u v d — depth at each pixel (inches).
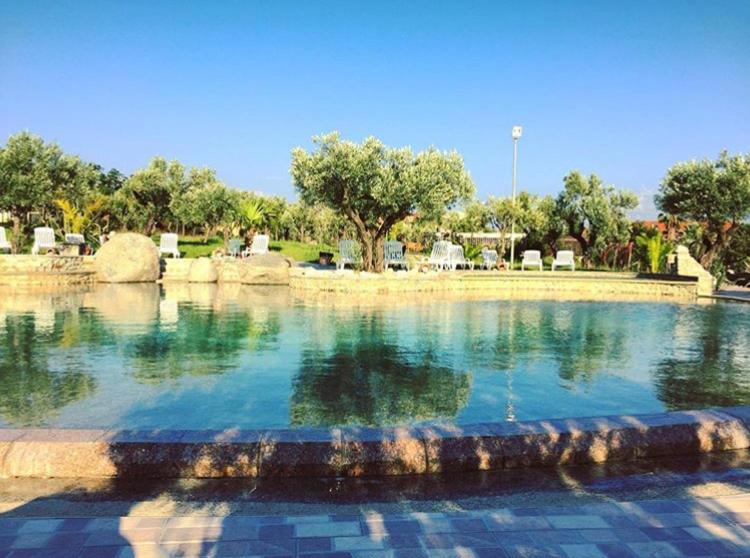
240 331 414.0
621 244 1330.0
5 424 206.2
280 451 151.8
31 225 1275.8
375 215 890.7
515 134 1020.5
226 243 1289.4
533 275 890.7
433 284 799.7
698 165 1116.5
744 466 162.2
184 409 226.4
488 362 324.5
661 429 169.9
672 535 121.3
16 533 117.9
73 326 427.5
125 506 132.0
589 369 310.3
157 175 1502.2
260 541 116.1
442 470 155.6
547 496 141.3
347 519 127.1
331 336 399.5
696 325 494.0
